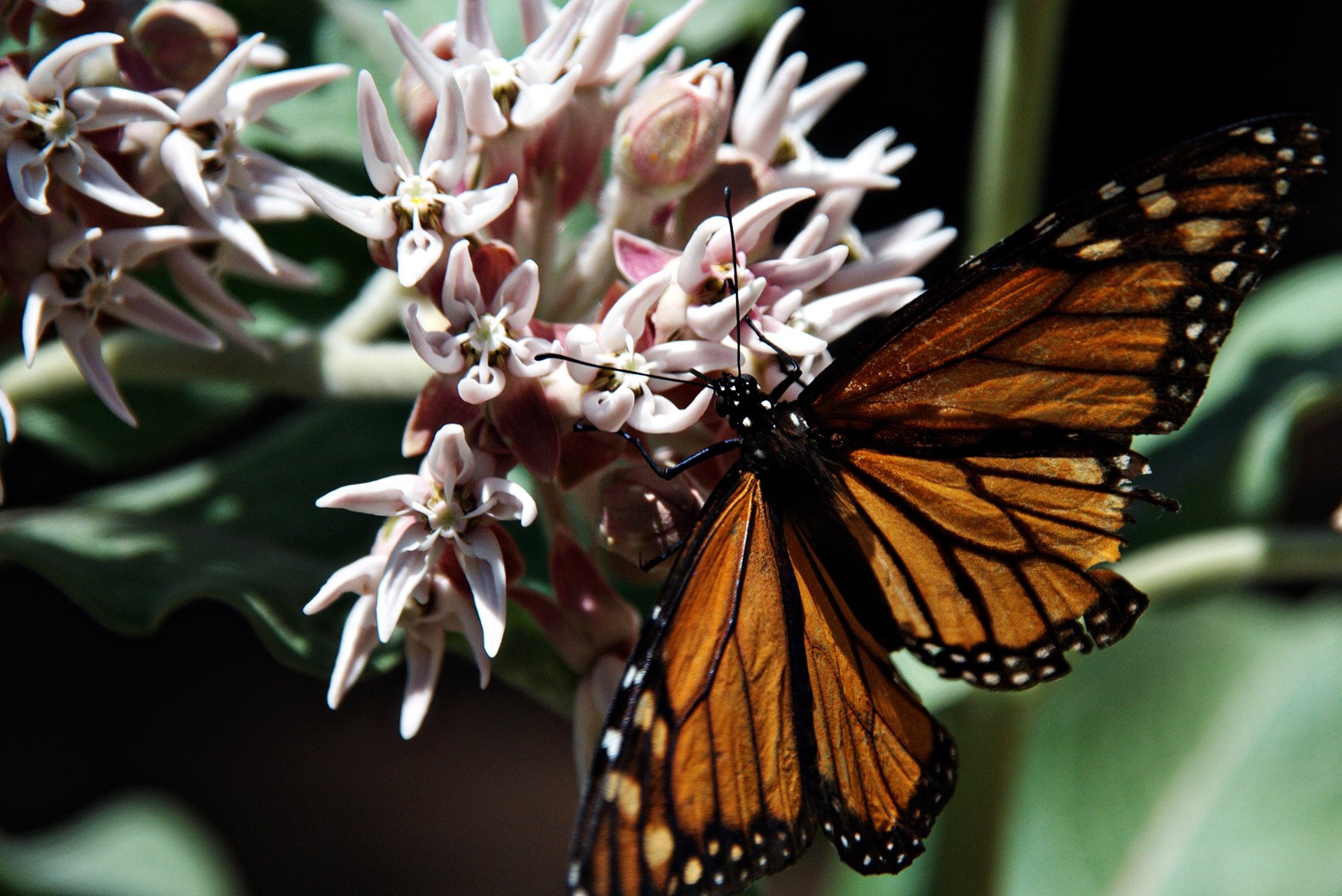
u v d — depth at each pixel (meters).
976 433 0.42
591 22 0.43
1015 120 0.48
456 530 0.42
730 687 0.41
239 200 0.43
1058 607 0.42
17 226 0.42
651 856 0.40
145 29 0.43
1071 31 0.77
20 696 0.76
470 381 0.42
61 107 0.42
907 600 0.43
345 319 0.47
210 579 0.44
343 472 0.48
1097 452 0.42
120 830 0.55
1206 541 0.47
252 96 0.43
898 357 0.42
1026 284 0.41
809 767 0.42
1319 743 0.53
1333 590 0.56
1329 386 0.49
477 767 0.79
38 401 0.46
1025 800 0.53
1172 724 0.54
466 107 0.42
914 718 0.43
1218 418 0.50
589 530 0.46
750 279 0.42
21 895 0.53
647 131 0.43
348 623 0.42
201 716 0.78
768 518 0.42
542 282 0.44
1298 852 0.52
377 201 0.42
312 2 0.48
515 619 0.43
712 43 0.50
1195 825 0.53
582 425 0.42
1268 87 0.75
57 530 0.45
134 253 0.43
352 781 0.78
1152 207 0.41
